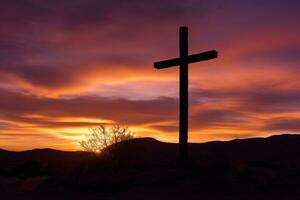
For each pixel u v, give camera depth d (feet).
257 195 62.54
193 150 175.01
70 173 79.61
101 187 70.95
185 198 61.00
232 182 68.95
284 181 70.49
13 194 75.31
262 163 83.76
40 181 89.97
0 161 208.64
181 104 80.69
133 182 72.43
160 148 164.86
